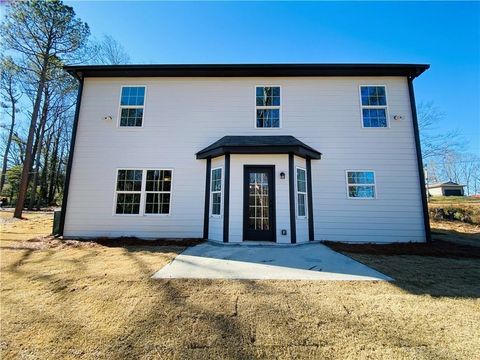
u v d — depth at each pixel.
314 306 2.81
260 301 2.94
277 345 2.11
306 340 2.17
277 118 7.93
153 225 7.36
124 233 7.33
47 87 17.03
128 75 8.09
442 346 2.08
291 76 8.01
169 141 7.78
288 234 6.53
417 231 7.11
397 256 5.30
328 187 7.38
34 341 2.17
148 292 3.19
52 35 13.42
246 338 2.20
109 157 7.70
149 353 2.00
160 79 8.13
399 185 7.34
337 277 3.82
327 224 7.20
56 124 23.75
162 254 5.30
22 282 3.57
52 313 2.65
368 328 2.36
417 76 7.88
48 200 24.70
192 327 2.38
